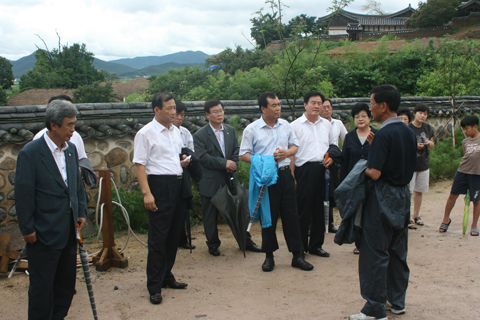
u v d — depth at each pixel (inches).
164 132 139.9
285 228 166.1
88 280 114.7
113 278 158.4
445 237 205.5
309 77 354.0
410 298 135.4
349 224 124.3
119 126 225.3
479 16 1311.5
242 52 797.9
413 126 226.7
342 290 143.9
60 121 105.0
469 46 531.2
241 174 251.8
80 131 214.2
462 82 539.5
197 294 142.7
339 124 212.4
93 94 1139.3
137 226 225.0
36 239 105.6
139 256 185.0
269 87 435.8
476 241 197.5
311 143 176.6
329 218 220.1
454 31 1334.9
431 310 125.5
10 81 1879.9
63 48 1784.0
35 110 200.4
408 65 616.7
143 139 134.6
